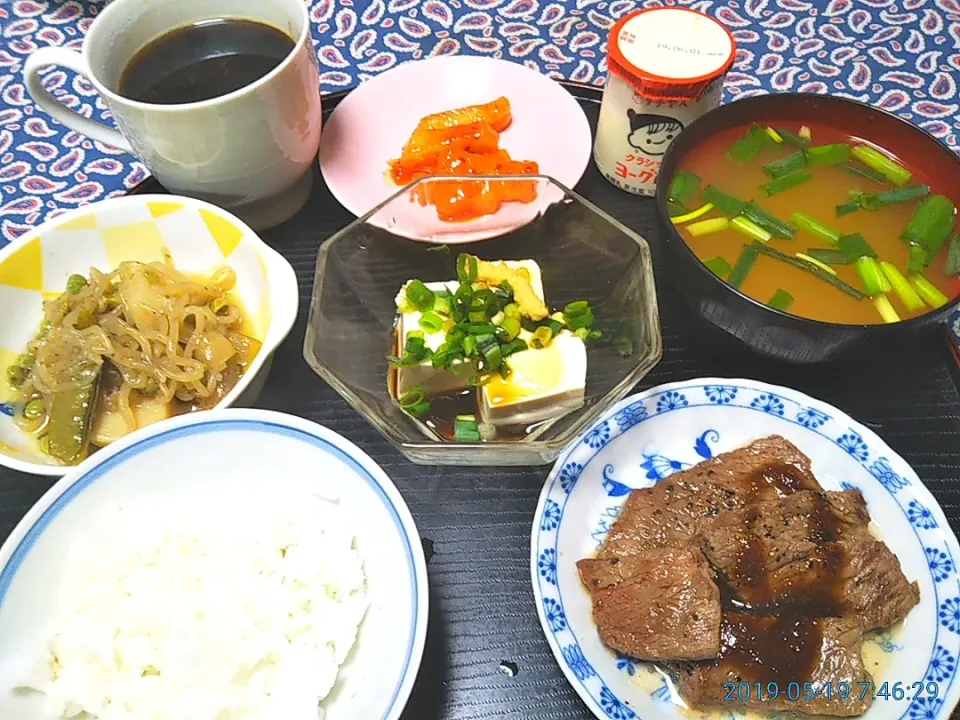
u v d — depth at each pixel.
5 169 0.41
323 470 0.25
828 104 0.34
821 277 0.31
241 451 0.26
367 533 0.25
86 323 0.30
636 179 0.35
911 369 0.31
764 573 0.26
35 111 0.43
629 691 0.25
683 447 0.30
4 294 0.30
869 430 0.29
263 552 0.25
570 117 0.37
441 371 0.31
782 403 0.30
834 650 0.25
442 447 0.27
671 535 0.27
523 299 0.31
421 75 0.39
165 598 0.24
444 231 0.34
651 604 0.25
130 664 0.23
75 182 0.40
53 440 0.28
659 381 0.32
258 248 0.30
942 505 0.28
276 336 0.28
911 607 0.26
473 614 0.26
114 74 0.31
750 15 0.47
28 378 0.29
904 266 0.31
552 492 0.28
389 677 0.22
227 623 0.24
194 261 0.33
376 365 0.31
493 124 0.37
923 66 0.44
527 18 0.47
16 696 0.22
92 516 0.25
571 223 0.34
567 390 0.30
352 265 0.33
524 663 0.25
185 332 0.30
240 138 0.30
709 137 0.33
